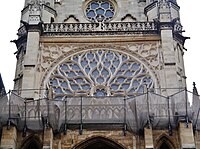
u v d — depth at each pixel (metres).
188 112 47.88
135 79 55.41
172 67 55.12
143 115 47.72
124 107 48.62
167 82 53.97
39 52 57.31
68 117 48.25
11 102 48.69
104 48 57.94
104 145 47.25
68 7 64.00
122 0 64.56
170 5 63.38
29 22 59.03
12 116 48.00
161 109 48.53
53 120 47.38
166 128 47.38
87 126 47.72
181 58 59.28
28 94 52.72
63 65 56.62
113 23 59.59
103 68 56.50
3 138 45.94
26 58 55.97
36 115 48.19
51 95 50.38
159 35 58.44
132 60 56.88
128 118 48.19
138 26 59.34
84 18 62.91
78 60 57.12
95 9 63.94
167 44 57.00
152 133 46.75
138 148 46.38
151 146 45.22
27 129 47.44
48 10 62.47
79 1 64.50
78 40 58.38
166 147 47.22
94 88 54.84
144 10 63.12
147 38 58.28
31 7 60.78
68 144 46.72
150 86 54.56
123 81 55.38
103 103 49.78
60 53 57.50
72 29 59.28
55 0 64.88
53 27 59.38
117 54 57.47
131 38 58.34
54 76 55.66
